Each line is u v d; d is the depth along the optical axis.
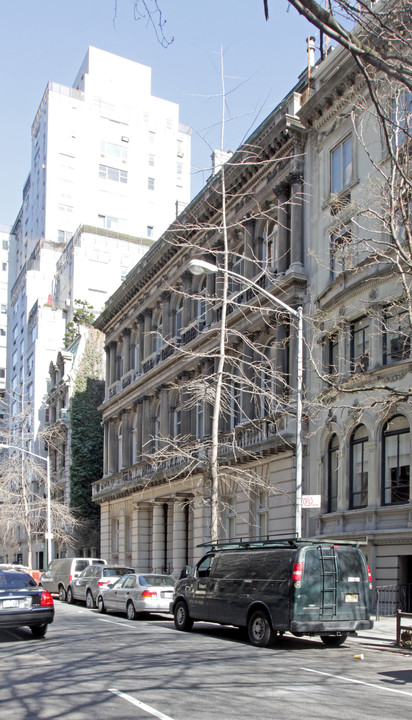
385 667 12.37
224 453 29.77
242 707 8.76
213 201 33.56
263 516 28.44
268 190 29.84
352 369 23.22
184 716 8.27
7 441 54.78
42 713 8.50
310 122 27.67
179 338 37.69
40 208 85.44
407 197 15.67
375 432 21.67
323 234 26.25
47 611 16.02
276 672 11.38
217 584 16.64
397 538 20.25
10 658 13.03
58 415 61.25
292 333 26.78
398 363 20.81
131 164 86.38
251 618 15.22
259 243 30.92
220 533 31.36
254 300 28.09
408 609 19.97
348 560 14.95
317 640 16.45
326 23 5.66
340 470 23.19
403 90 17.70
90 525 54.59
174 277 39.44
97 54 86.81
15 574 16.73
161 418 39.62
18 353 85.81
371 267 22.28
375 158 23.28
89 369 58.72
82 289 69.94
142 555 41.00
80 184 83.50
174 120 90.56
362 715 8.36
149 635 16.67
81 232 72.06
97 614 23.55
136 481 39.97
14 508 48.00
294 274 26.77
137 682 10.43
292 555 14.54
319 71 27.31
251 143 30.41
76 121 84.25
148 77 89.56
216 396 22.39
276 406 24.78
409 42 7.33
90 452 56.62
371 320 22.16
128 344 47.81
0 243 115.56
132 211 85.50
